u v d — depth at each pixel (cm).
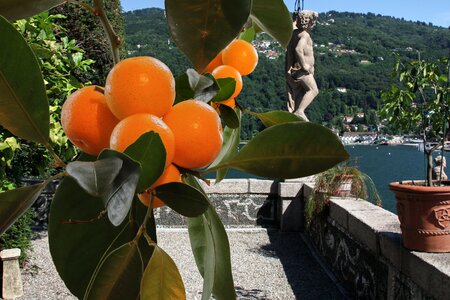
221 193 1079
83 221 66
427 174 445
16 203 64
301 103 1033
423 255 418
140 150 55
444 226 421
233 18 63
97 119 62
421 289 423
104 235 74
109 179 48
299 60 1025
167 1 62
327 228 819
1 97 63
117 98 59
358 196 799
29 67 62
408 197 429
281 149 69
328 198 805
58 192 73
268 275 785
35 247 916
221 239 78
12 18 76
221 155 92
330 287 723
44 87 64
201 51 64
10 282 647
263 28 88
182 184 62
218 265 79
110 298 67
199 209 62
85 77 1100
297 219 1036
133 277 67
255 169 71
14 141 477
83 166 48
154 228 73
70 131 63
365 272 608
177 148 61
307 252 901
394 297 492
